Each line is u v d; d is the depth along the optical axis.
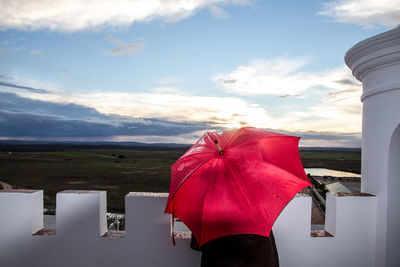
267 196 1.43
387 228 2.31
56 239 2.27
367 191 2.49
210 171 1.47
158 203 2.19
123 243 2.22
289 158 1.59
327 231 2.46
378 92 2.34
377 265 2.35
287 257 2.25
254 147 1.54
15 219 2.29
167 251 2.21
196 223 1.42
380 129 2.35
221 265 1.53
